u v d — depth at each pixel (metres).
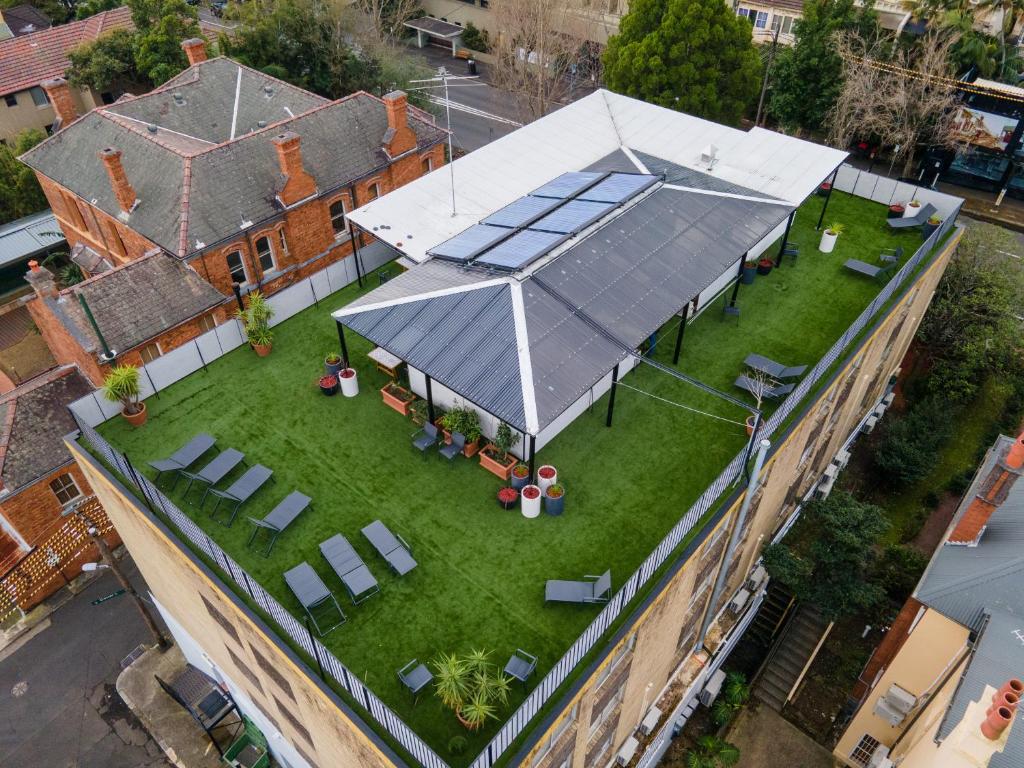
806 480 29.69
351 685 14.86
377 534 18.41
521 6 52.69
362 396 23.20
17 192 45.81
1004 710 13.46
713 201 25.78
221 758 25.81
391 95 37.66
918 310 32.12
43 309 29.64
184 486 20.41
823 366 22.86
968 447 35.81
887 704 22.66
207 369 24.23
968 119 48.69
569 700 15.11
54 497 29.31
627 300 21.38
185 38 48.72
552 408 18.19
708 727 26.55
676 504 19.70
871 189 33.12
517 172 29.19
